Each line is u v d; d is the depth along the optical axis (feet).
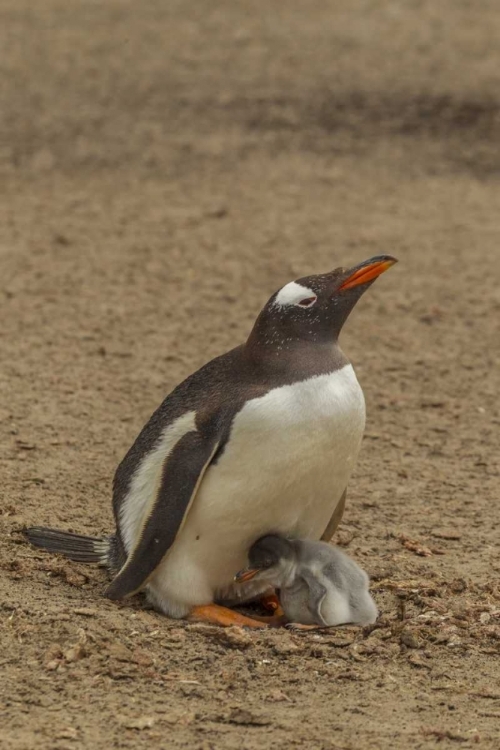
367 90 127.13
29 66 135.95
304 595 35.24
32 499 44.80
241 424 33.73
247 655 33.42
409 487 50.06
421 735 29.40
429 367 66.54
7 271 80.43
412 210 99.86
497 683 32.65
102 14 157.48
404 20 152.87
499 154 113.91
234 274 81.87
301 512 35.76
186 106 124.26
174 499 34.04
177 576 35.76
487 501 48.88
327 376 34.47
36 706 29.94
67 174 106.93
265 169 110.01
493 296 79.10
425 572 40.70
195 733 29.09
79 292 76.74
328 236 91.66
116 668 31.91
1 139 114.62
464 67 133.08
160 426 36.04
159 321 71.92
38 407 56.39
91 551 39.52
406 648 34.42
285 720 29.94
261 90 128.16
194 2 162.61
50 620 33.96
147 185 104.83
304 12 157.58
